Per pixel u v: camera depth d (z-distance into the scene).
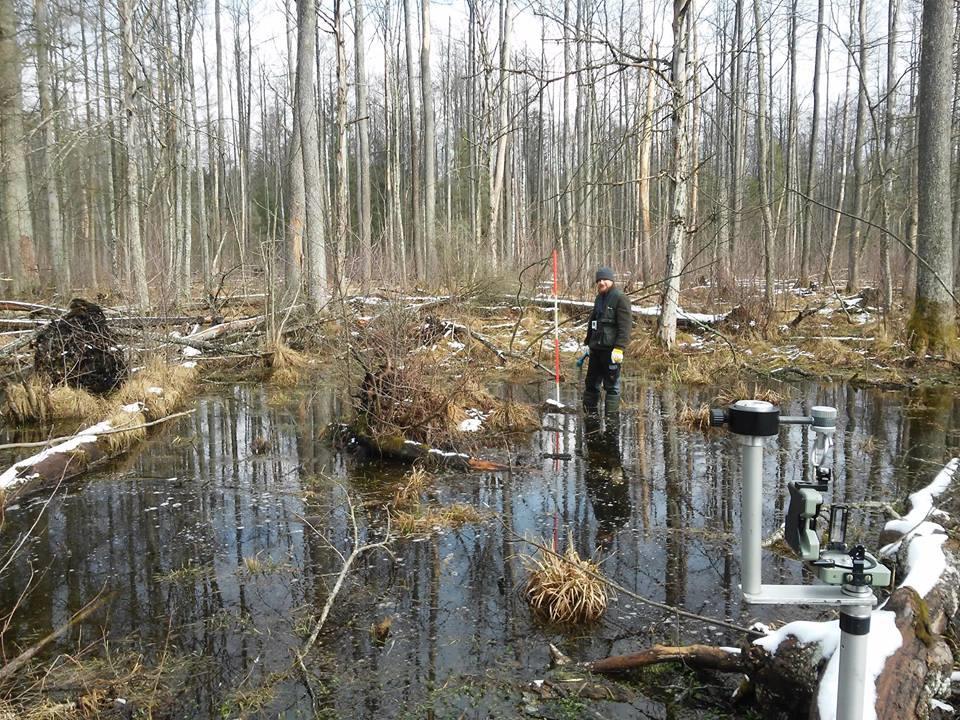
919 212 12.31
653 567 4.64
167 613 4.16
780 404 9.55
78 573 4.71
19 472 6.42
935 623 3.22
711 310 16.59
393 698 3.30
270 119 43.38
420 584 4.47
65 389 9.17
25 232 19.05
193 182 38.94
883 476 6.37
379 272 10.70
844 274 27.52
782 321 15.66
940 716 2.87
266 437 8.22
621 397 10.23
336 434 7.95
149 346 10.59
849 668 2.25
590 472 6.70
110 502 6.07
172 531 5.39
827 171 35.56
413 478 6.25
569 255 24.11
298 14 14.24
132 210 14.62
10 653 3.77
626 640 3.79
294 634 3.90
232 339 14.27
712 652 3.35
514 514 5.64
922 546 3.76
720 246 17.83
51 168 18.17
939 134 11.96
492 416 8.30
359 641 3.81
